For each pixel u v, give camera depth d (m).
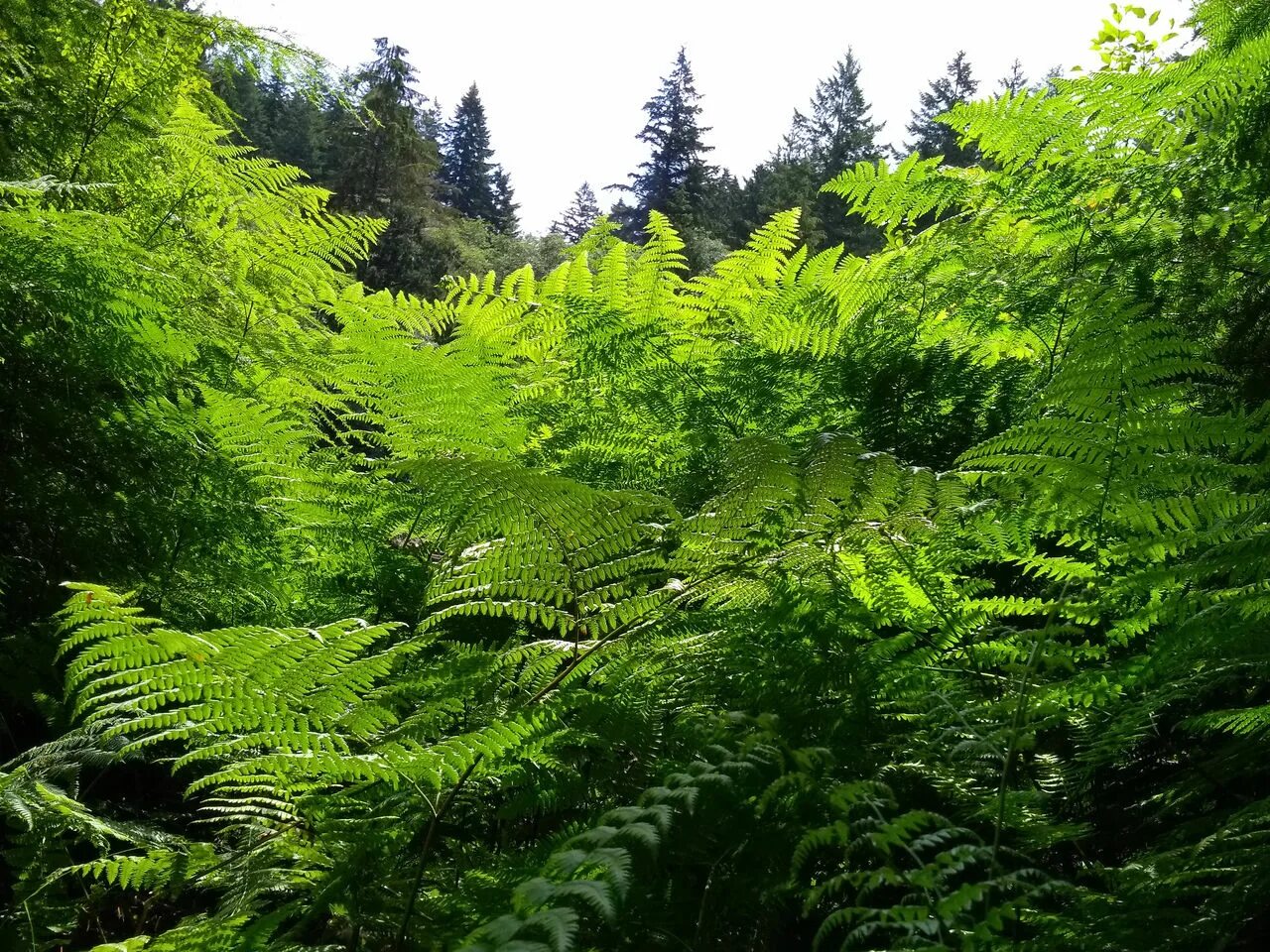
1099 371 1.93
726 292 3.88
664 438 3.45
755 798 1.53
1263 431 1.75
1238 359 2.85
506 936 1.03
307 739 1.68
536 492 1.88
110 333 3.32
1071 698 1.75
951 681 1.96
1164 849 1.72
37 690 2.61
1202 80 3.44
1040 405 2.01
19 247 3.19
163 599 3.09
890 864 1.42
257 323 4.33
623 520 1.99
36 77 4.44
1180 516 1.80
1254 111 3.38
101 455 3.16
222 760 2.37
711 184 39.06
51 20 4.70
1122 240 3.47
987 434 2.94
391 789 1.98
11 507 2.83
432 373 3.13
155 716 1.67
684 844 1.54
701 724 1.78
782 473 1.99
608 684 1.96
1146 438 1.85
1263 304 2.90
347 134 27.38
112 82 4.77
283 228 4.73
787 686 1.91
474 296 4.05
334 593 3.21
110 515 3.07
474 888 1.71
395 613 3.07
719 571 2.05
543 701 1.82
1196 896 1.57
